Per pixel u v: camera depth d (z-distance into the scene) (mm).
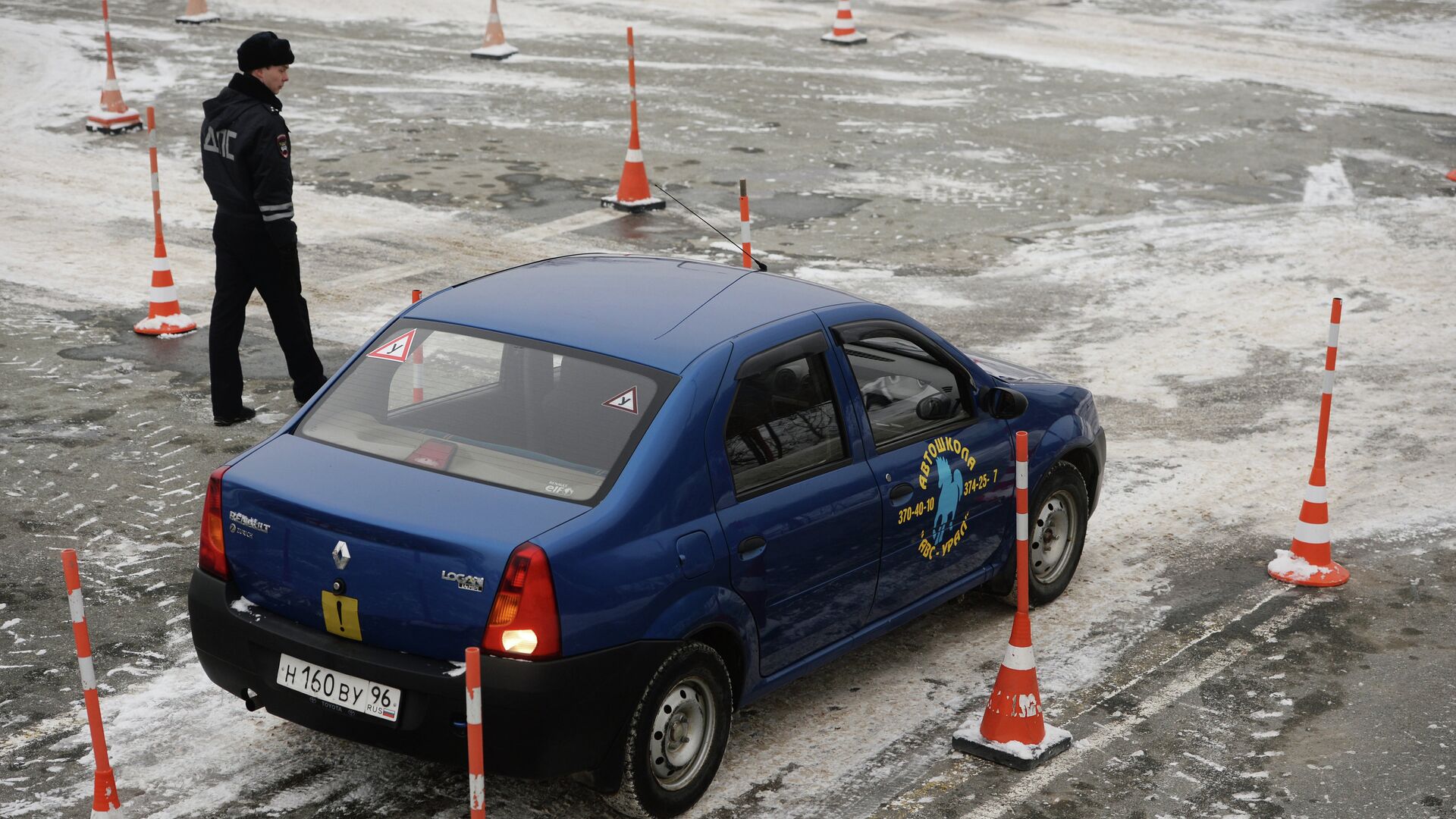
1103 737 10273
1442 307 22172
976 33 45906
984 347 19547
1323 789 9680
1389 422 17516
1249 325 21062
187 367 17812
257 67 15250
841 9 43188
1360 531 14398
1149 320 21141
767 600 9297
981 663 11414
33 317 19531
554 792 9203
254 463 8906
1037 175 29734
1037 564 12336
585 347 9258
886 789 9500
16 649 10875
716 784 9461
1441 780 9828
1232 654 11695
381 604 8164
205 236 24047
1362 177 30500
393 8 46938
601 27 45312
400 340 9711
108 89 31047
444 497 8375
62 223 24391
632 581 8273
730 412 9102
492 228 24547
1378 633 12164
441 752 8109
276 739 9766
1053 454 12047
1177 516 14672
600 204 26328
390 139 30906
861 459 10047
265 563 8578
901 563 10508
